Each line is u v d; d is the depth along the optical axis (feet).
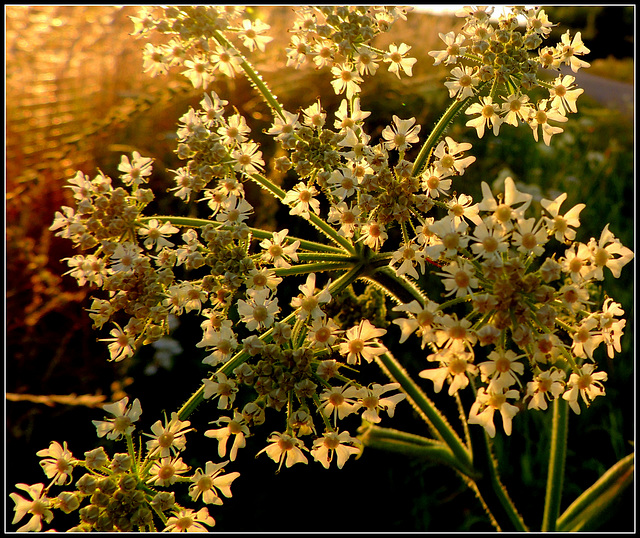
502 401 5.25
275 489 11.18
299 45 7.74
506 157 18.51
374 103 17.07
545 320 5.09
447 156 6.19
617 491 7.86
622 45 56.29
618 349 5.61
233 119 7.18
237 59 7.38
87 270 6.91
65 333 13.08
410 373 12.53
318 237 13.79
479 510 11.05
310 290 5.87
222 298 6.26
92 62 17.57
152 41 17.89
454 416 8.28
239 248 6.32
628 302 13.76
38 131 15.90
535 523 8.12
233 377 6.68
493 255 5.15
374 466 11.47
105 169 15.01
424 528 10.77
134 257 6.54
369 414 5.79
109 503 5.58
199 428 11.65
